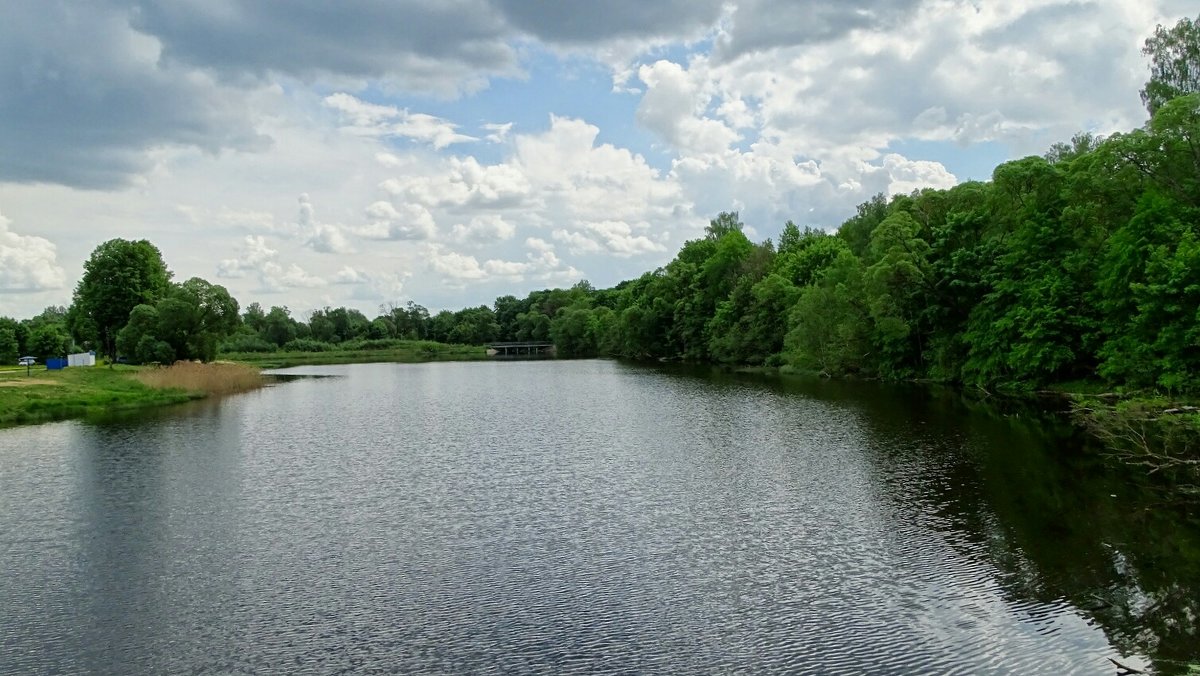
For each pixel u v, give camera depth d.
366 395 83.69
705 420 55.16
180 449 46.31
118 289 109.69
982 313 65.94
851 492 32.47
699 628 19.61
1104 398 48.09
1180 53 58.31
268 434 52.53
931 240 78.44
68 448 46.69
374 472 38.91
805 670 17.28
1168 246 45.84
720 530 27.80
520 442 47.75
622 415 60.19
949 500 30.67
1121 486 31.89
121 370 88.69
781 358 104.75
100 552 26.53
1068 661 17.30
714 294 138.25
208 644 19.39
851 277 85.06
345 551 26.27
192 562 25.41
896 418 52.28
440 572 24.06
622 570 23.92
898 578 22.61
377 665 18.03
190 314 98.75
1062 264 58.16
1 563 25.52
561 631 19.62
